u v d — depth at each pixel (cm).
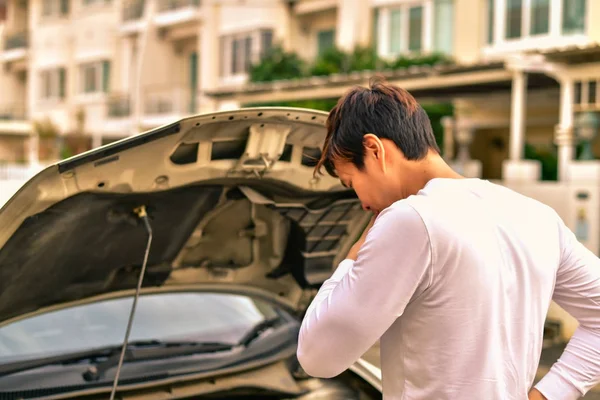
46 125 2391
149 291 255
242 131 198
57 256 212
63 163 173
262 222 244
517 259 141
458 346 137
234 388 237
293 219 237
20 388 217
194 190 216
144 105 2178
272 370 250
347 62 1480
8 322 231
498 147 1505
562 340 336
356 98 151
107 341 255
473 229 138
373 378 242
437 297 137
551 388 157
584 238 966
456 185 145
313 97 1226
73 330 253
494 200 145
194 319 277
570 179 980
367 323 138
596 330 157
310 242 248
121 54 2339
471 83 1077
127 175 190
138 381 226
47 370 229
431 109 1366
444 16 1509
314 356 146
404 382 143
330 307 142
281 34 1873
